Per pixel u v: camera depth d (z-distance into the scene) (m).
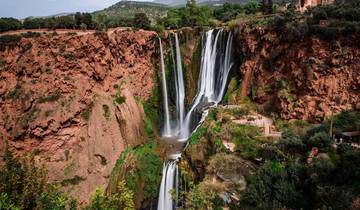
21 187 16.88
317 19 40.53
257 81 47.62
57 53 46.38
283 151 32.25
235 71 54.28
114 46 53.03
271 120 42.25
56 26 54.16
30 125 43.69
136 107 52.69
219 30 57.16
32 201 16.64
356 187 24.44
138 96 55.66
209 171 34.88
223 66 56.41
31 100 44.75
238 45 53.19
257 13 70.81
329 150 29.28
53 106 45.16
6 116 44.28
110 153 47.03
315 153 29.58
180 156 44.38
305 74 39.84
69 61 46.88
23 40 46.12
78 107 46.47
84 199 42.81
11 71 45.66
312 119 38.44
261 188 28.72
